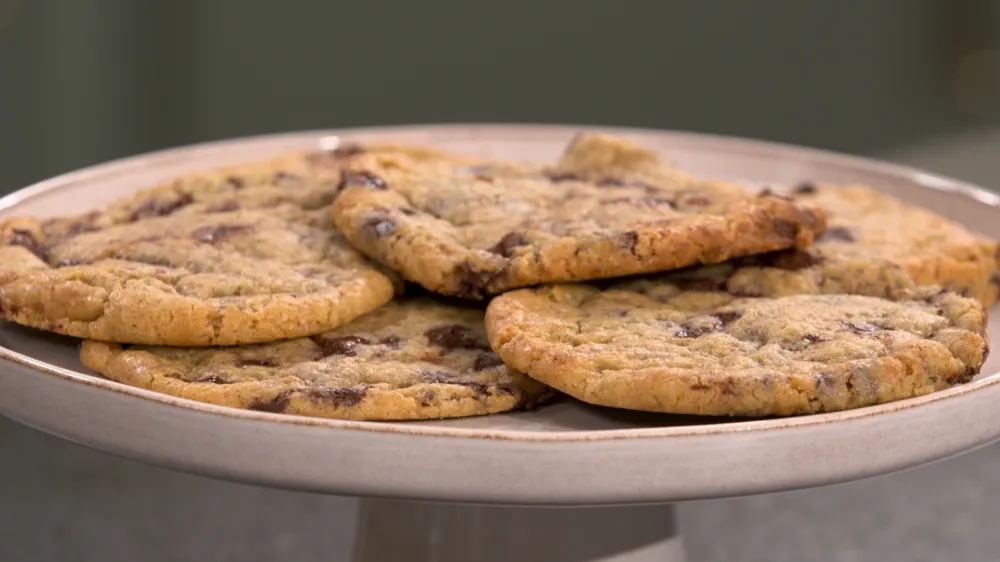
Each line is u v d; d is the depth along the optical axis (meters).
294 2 1.16
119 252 0.64
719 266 0.64
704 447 0.55
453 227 0.64
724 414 0.58
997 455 0.93
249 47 1.16
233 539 0.84
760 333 0.60
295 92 1.18
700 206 0.64
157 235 0.64
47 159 1.12
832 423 0.56
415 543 0.66
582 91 1.20
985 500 0.87
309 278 0.62
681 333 0.60
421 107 1.20
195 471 0.56
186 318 0.60
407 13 1.17
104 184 0.71
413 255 0.62
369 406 0.58
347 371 0.60
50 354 0.62
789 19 1.18
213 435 0.56
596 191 0.66
